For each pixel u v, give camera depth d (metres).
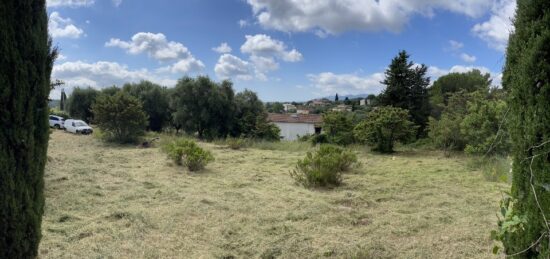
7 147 2.39
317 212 5.57
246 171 9.56
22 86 2.44
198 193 6.73
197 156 9.35
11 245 2.48
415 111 22.59
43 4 2.60
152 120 29.52
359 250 4.05
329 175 7.61
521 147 2.24
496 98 11.59
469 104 11.96
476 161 10.82
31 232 2.64
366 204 6.19
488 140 10.09
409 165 11.00
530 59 2.09
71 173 8.16
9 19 2.34
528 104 2.13
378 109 15.34
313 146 17.16
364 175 9.12
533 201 2.09
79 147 14.97
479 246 4.17
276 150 15.77
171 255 3.88
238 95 27.09
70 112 35.81
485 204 6.14
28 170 2.56
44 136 2.71
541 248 2.01
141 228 4.61
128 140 17.31
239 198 6.45
